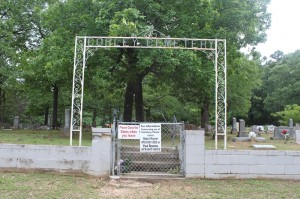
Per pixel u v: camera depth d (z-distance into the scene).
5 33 25.28
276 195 7.68
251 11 18.81
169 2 17.58
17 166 9.30
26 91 31.77
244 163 9.21
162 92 30.12
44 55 18.95
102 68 16.94
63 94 34.06
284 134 20.92
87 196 7.36
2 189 7.50
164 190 7.99
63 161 9.23
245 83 30.00
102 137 9.22
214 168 9.16
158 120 37.59
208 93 20.77
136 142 11.66
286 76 54.41
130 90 20.56
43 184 8.09
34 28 29.16
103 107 35.44
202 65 17.33
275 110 56.19
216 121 10.34
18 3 27.28
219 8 18.77
